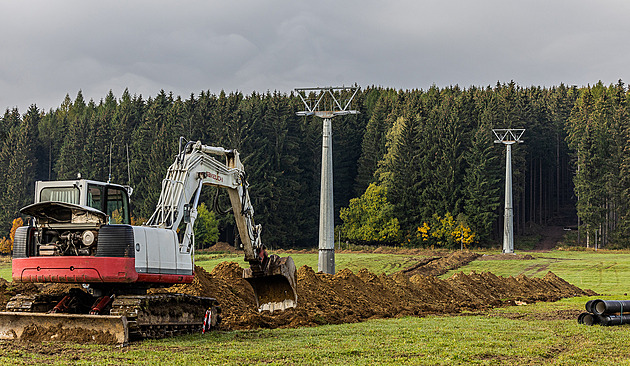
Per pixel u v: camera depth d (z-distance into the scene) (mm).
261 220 105562
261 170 108875
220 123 111875
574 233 117312
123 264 14789
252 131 110250
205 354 13641
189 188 17531
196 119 114125
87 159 120500
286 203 109500
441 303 31391
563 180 141500
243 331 18094
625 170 108125
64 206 15125
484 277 40219
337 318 22391
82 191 16141
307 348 14977
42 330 15180
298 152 119188
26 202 115562
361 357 14000
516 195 119500
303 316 21406
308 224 113688
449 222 106500
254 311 22312
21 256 15586
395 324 21578
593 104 139250
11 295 21734
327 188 44625
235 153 19984
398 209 112562
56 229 15703
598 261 76750
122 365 12133
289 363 12922
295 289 20688
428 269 68750
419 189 112938
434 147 113812
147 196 107625
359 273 31500
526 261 77000
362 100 138125
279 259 20469
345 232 111438
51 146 134125
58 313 15609
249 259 20062
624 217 105312
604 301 22109
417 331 19281
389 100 151125
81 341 14750
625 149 109250
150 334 15641
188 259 16906
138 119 133500
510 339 17781
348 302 26047
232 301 22312
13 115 148375
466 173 112188
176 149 107000
